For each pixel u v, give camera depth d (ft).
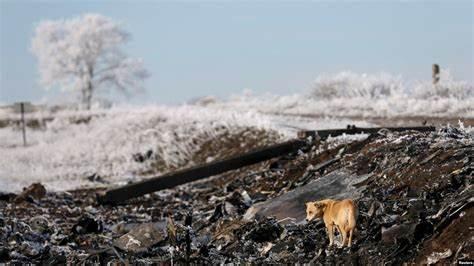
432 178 42.45
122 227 58.29
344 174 52.85
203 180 89.25
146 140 127.95
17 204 75.41
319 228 43.24
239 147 107.45
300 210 49.67
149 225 47.93
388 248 35.81
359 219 40.50
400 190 43.91
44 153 137.59
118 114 166.91
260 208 52.01
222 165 73.67
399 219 38.47
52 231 57.26
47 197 81.05
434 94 122.93
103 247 47.52
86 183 106.52
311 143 71.97
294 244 40.98
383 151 52.42
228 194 69.21
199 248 43.60
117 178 112.88
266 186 64.28
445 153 44.32
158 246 46.06
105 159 127.24
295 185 58.59
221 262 41.34
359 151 57.16
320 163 62.28
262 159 73.10
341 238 39.22
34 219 61.77
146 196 80.23
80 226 56.95
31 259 46.83
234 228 47.09
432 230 35.73
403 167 46.50
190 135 121.70
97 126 157.07
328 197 49.93
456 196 37.52
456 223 34.65
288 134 96.68
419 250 34.83
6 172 121.60
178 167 114.93
